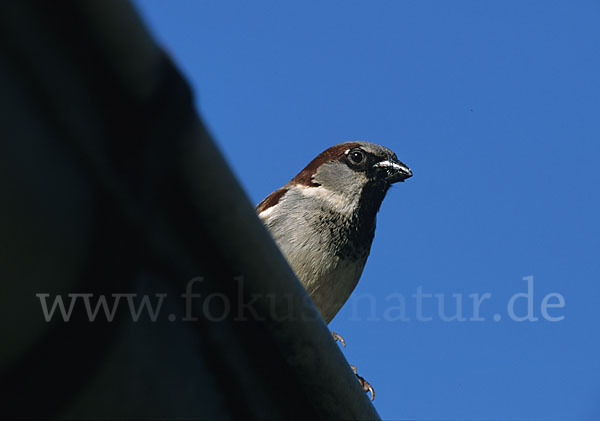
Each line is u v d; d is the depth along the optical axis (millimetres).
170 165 2652
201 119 2713
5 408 2195
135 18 2410
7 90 2189
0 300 2146
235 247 2990
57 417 2301
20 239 2172
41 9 2330
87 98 2457
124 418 2547
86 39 2402
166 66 2586
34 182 2219
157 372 2697
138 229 2541
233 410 3217
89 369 2338
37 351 2246
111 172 2482
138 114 2553
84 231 2371
